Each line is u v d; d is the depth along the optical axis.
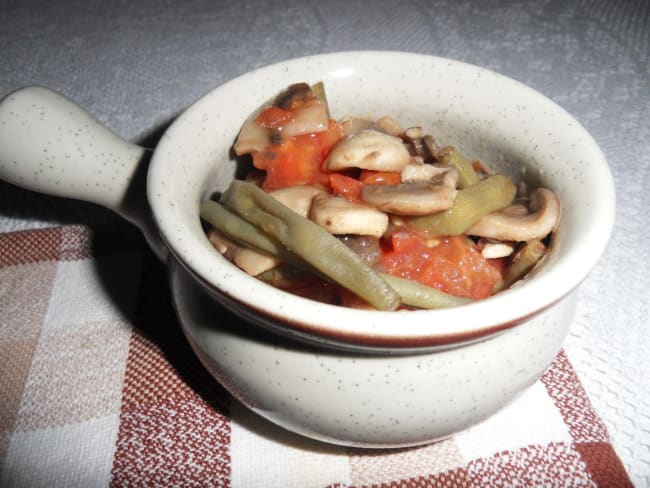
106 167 0.18
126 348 0.19
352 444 0.15
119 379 0.18
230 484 0.16
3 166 0.17
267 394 0.14
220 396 0.17
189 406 0.17
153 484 0.16
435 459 0.16
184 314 0.15
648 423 0.17
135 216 0.18
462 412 0.14
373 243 0.15
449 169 0.16
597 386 0.18
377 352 0.12
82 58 0.33
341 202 0.15
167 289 0.21
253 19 0.36
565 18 0.35
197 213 0.14
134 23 0.36
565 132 0.16
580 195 0.14
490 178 0.16
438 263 0.15
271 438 0.17
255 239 0.15
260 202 0.15
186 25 0.35
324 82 0.18
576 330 0.19
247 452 0.16
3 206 0.25
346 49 0.33
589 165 0.15
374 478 0.16
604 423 0.17
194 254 0.12
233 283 0.12
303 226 0.14
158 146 0.15
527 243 0.15
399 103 0.19
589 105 0.29
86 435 0.17
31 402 0.18
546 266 0.13
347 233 0.15
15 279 0.22
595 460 0.16
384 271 0.15
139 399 0.18
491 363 0.13
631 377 0.18
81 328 0.20
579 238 0.13
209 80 0.31
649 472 0.16
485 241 0.16
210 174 0.16
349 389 0.13
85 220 0.24
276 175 0.17
